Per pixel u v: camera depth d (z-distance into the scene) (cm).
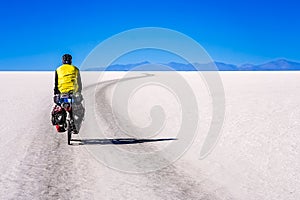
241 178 717
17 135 1107
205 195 609
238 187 661
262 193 633
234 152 930
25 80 5784
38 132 1168
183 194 609
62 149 930
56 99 1010
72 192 604
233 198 602
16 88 3678
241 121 1409
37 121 1416
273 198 610
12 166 758
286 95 2553
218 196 607
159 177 703
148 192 613
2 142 997
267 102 2075
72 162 799
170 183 667
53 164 780
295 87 3516
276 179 714
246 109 1772
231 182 689
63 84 995
